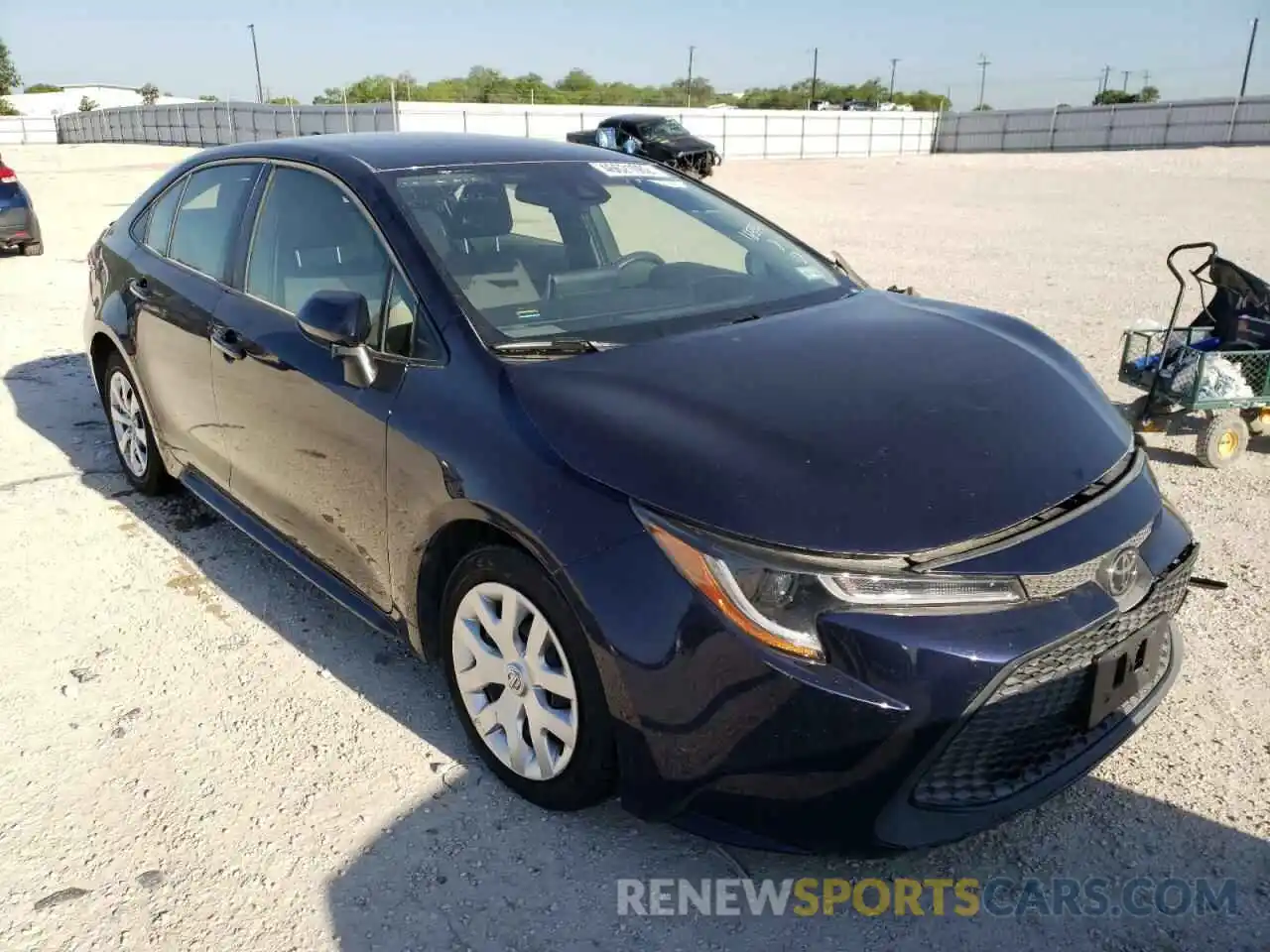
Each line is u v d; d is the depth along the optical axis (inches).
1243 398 192.7
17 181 454.9
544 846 101.6
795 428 94.6
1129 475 102.3
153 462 182.5
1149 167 1163.3
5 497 190.1
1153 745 114.3
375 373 116.2
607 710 93.1
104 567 162.1
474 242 124.3
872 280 407.2
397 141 146.2
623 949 89.6
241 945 90.0
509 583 100.3
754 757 85.6
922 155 1887.3
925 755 83.6
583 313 121.4
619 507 91.4
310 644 139.4
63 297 372.8
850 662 82.8
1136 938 89.4
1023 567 86.4
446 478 104.1
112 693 128.3
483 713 108.8
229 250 150.2
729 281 136.5
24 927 92.0
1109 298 360.8
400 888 96.3
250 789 110.1
